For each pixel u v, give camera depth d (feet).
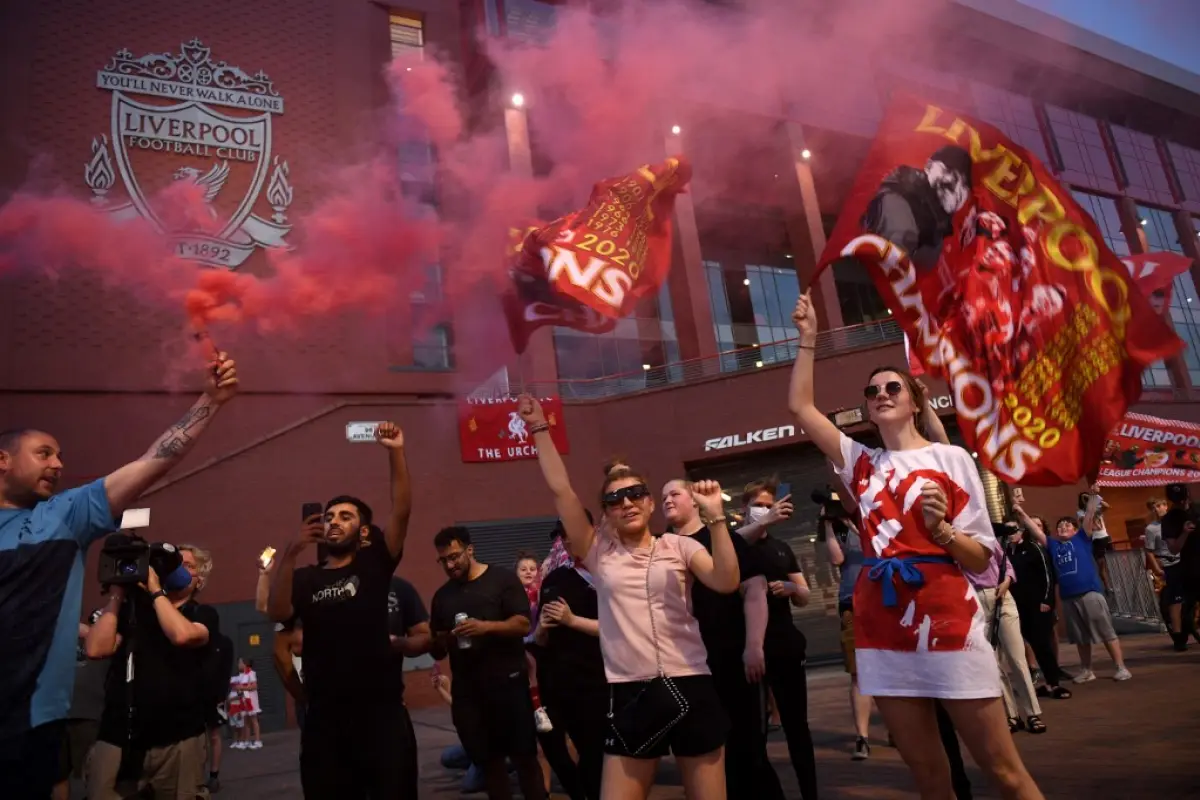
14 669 7.97
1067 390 12.08
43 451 8.96
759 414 58.90
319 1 62.90
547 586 14.97
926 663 8.64
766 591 12.98
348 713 12.32
